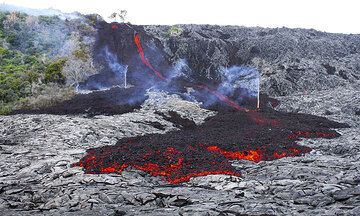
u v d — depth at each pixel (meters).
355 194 11.82
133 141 20.67
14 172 15.73
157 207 12.12
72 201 12.54
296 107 35.16
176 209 11.70
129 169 15.46
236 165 17.02
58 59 40.12
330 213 10.71
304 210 11.14
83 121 24.30
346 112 33.47
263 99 38.03
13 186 14.10
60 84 35.88
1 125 23.75
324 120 29.56
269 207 11.39
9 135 21.80
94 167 15.52
